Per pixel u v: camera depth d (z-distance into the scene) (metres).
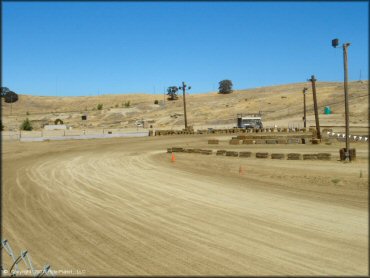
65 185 18.86
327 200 14.68
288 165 24.33
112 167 25.38
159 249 9.55
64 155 34.00
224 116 109.75
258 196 15.57
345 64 25.64
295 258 8.84
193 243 9.98
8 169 24.95
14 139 52.59
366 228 11.07
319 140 39.34
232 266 8.41
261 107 115.00
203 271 8.18
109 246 9.84
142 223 11.93
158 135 61.88
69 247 9.80
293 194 15.87
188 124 98.94
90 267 8.48
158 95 198.25
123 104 158.50
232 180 19.52
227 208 13.65
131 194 16.39
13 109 164.62
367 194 15.55
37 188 18.09
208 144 43.25
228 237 10.41
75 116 132.25
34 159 30.98
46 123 107.19
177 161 27.94
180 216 12.68
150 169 24.05
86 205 14.47
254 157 29.20
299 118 93.06
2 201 15.26
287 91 149.62
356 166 23.22
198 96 171.88
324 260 8.67
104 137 57.44
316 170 21.94
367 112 87.69
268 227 11.29
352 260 8.66
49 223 12.05
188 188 17.53
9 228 11.53
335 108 97.56
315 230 10.92
